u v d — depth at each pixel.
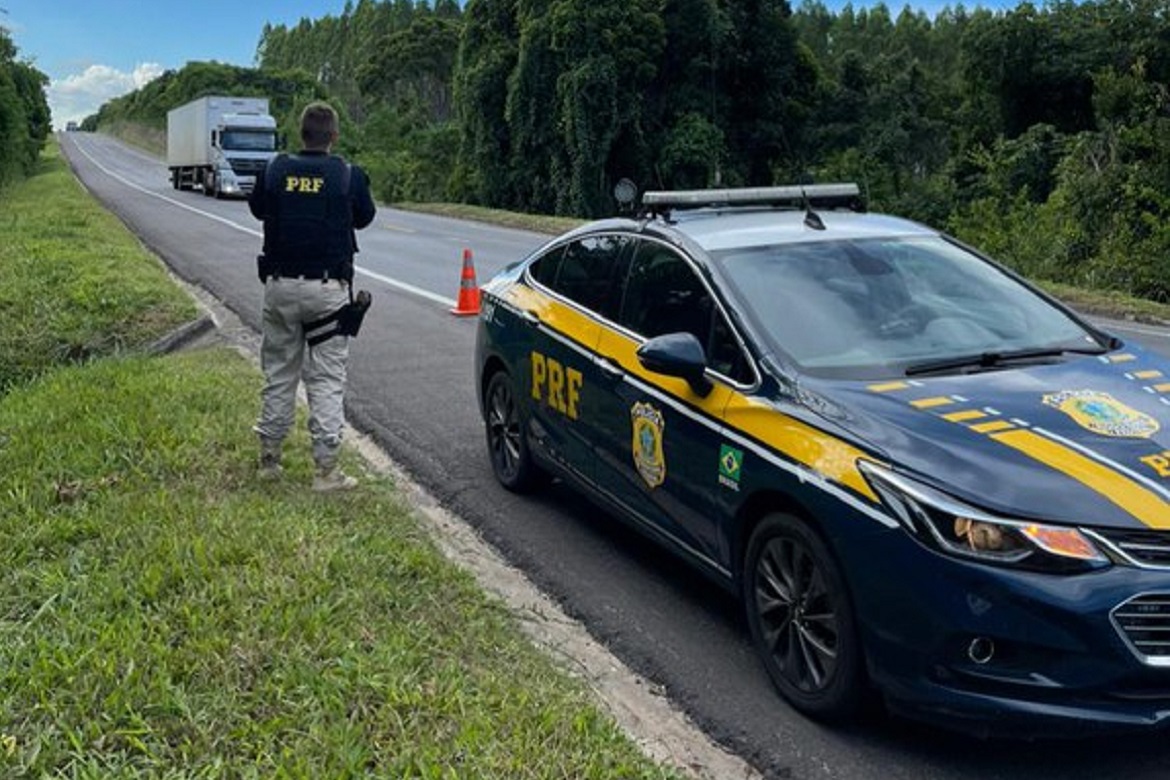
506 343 6.10
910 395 3.87
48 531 4.80
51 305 11.41
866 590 3.48
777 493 3.87
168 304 11.67
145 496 5.32
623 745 3.40
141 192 44.12
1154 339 11.83
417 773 3.10
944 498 3.34
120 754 3.11
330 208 5.56
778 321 4.34
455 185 48.03
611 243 5.46
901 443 3.57
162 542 4.59
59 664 3.52
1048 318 4.72
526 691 3.66
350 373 9.35
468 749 3.20
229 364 8.98
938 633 3.30
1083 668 3.17
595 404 5.14
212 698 3.41
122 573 4.32
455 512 5.98
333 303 5.61
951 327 4.48
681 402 4.44
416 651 3.86
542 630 4.45
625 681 4.11
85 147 106.88
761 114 44.34
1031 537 3.21
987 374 4.11
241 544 4.61
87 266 13.86
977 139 37.28
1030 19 35.69
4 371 10.25
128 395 7.27
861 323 4.41
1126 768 3.50
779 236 4.93
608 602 4.79
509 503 6.09
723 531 4.21
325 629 3.89
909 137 49.06
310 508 5.37
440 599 4.48
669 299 4.83
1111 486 3.31
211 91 101.75
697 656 4.30
